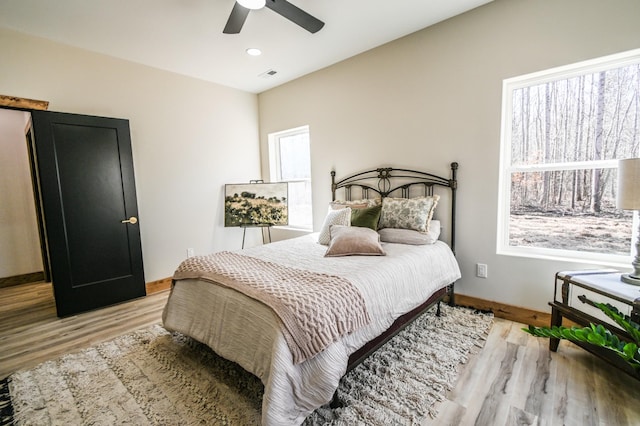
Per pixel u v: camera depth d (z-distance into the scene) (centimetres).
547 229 248
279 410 131
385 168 321
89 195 299
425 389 171
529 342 220
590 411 153
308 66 362
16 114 409
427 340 222
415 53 290
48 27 263
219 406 162
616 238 221
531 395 166
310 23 220
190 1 228
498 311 263
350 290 167
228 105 429
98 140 303
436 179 287
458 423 147
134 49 308
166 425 150
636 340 86
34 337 247
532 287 245
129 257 328
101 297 309
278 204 421
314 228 404
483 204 264
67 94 296
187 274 213
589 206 229
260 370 148
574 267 226
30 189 420
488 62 251
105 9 237
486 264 267
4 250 404
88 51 307
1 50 261
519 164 256
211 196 416
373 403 161
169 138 370
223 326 175
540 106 243
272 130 446
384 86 315
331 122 368
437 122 282
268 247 277
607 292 173
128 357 212
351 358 165
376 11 251
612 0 200
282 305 147
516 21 236
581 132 229
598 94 220
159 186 364
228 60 339
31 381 187
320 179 389
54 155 278
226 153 430
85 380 187
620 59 209
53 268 280
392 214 284
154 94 355
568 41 217
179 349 221
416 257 229
